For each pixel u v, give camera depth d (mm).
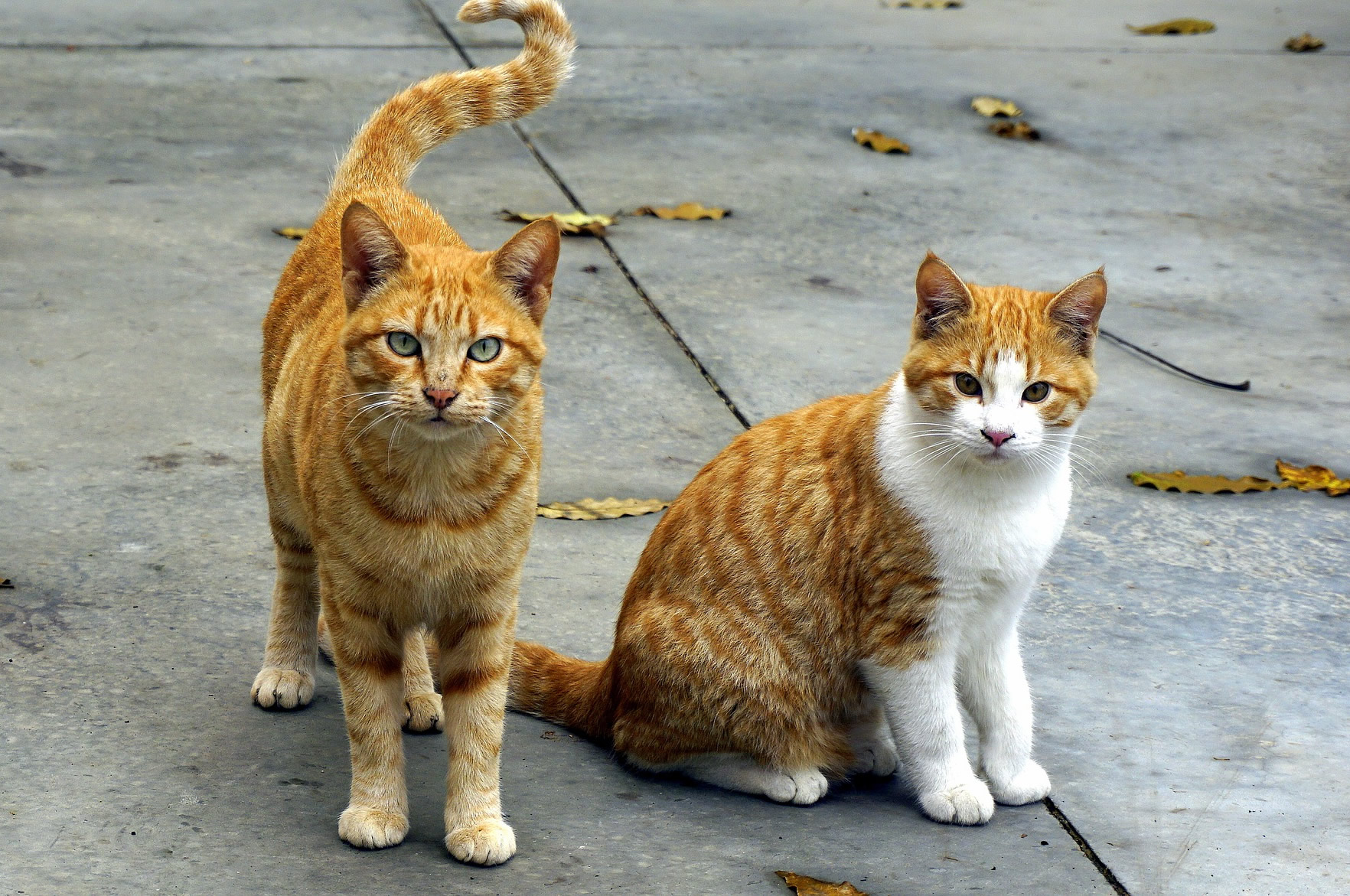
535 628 5062
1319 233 9492
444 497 3812
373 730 3910
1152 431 6867
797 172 10078
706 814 4176
